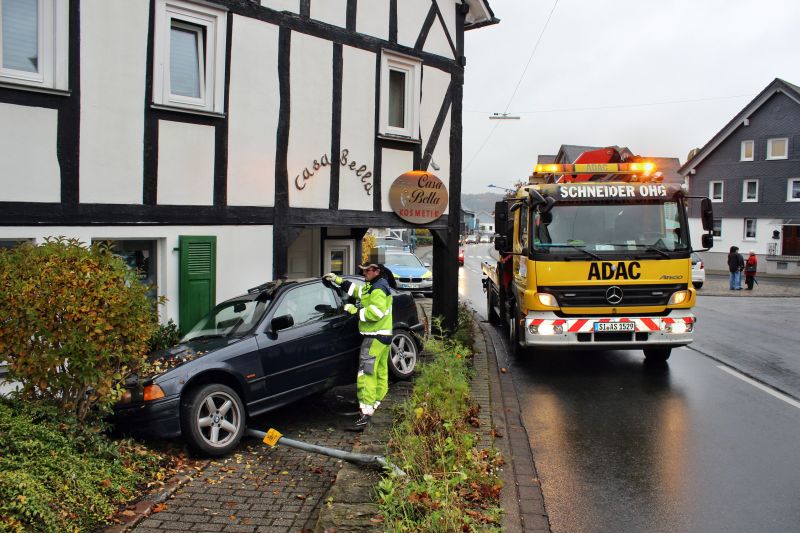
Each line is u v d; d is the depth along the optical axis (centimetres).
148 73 804
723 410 752
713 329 1459
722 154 4228
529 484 520
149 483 520
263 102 926
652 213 921
